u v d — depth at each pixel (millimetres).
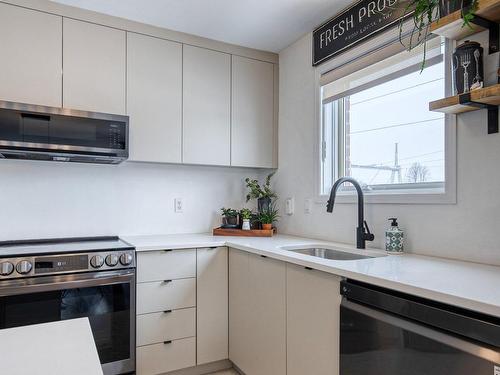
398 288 1195
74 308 1957
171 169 2895
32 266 1866
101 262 2021
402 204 1916
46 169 2457
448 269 1419
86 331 882
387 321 1241
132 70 2445
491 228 1525
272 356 1925
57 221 2479
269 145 2975
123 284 2084
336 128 2523
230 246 2377
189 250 2316
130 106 2434
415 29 1807
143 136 2475
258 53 2943
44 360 714
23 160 2383
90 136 2201
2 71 2080
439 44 1757
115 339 2062
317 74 2574
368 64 2146
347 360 1411
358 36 2209
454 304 1026
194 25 2523
